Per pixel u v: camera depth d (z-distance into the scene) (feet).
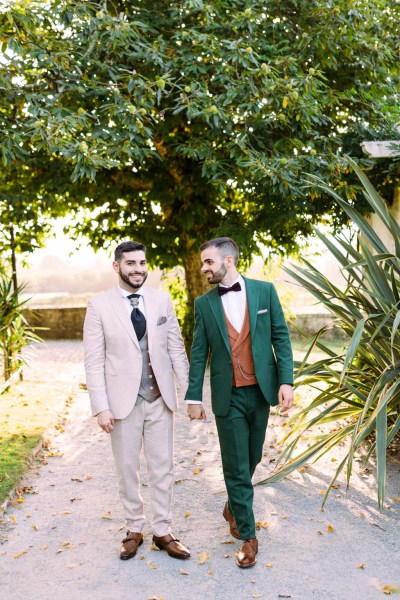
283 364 9.91
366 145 19.98
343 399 13.73
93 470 14.85
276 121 20.43
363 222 13.80
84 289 64.08
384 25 23.15
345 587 9.09
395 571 9.55
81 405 22.12
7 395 22.58
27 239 27.30
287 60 19.25
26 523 11.72
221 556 10.16
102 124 18.21
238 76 19.08
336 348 34.19
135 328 10.00
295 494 12.96
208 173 21.02
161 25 21.99
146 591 9.11
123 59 21.29
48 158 26.40
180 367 10.43
